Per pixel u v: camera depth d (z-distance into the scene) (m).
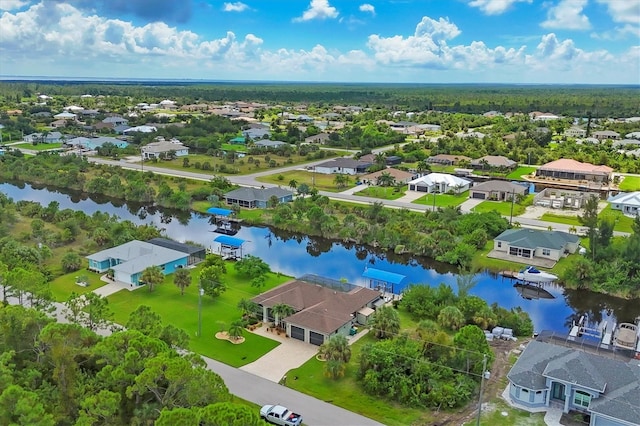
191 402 39.34
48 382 43.31
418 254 96.19
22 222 106.06
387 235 99.81
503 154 190.38
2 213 103.75
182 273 73.75
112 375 40.69
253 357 57.47
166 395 40.16
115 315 66.19
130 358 41.16
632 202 122.75
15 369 44.06
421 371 51.12
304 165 180.12
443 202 131.38
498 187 135.12
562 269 86.88
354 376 54.06
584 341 59.56
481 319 64.94
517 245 93.31
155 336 49.50
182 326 64.25
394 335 59.69
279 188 133.38
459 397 49.47
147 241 91.06
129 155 192.25
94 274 80.75
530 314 73.62
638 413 43.34
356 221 107.12
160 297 72.94
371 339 62.00
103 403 37.84
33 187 152.00
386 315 62.38
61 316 63.00
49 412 39.16
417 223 108.00
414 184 143.88
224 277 80.56
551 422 46.84
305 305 65.19
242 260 83.81
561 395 49.38
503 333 63.16
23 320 46.56
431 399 49.28
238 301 72.00
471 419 47.34
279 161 186.88
